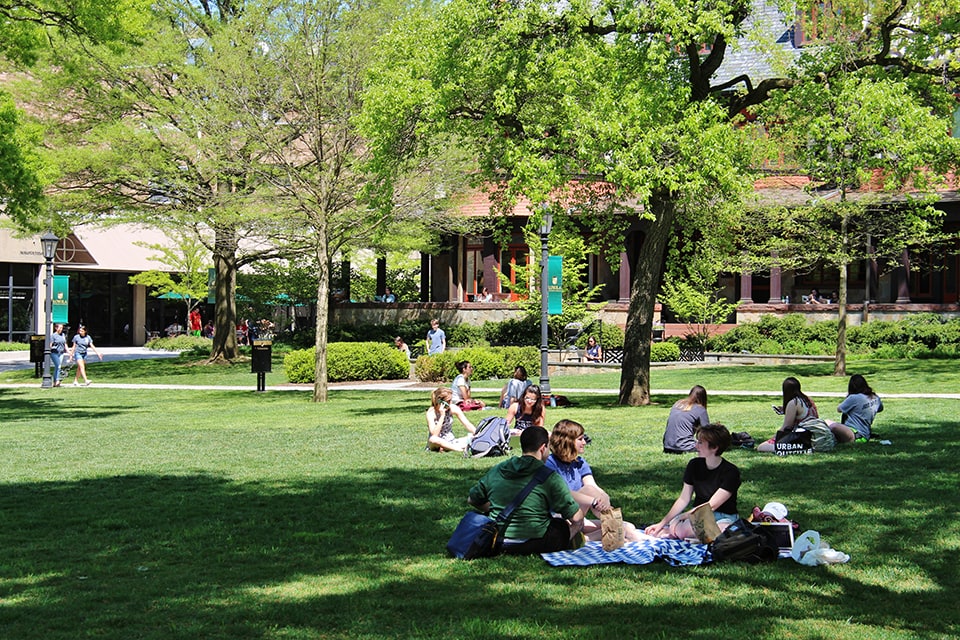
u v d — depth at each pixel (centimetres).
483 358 3666
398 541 937
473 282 4981
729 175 1947
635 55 2061
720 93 2327
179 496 1191
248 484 1281
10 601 730
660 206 2364
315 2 2630
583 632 647
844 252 3138
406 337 4669
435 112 2125
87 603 722
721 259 3562
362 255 5178
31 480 1336
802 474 1303
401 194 2753
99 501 1162
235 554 884
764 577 793
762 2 3925
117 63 3272
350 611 704
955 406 2223
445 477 1327
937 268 3991
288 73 2680
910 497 1126
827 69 2164
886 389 2792
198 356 4644
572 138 2083
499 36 2122
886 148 1962
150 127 3384
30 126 2333
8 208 2348
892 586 768
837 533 947
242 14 2964
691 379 3238
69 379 3772
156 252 6675
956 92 2388
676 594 745
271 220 3167
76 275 6600
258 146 2833
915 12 2223
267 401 2820
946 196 3922
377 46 2580
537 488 871
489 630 652
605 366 3819
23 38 2230
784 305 4241
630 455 1512
